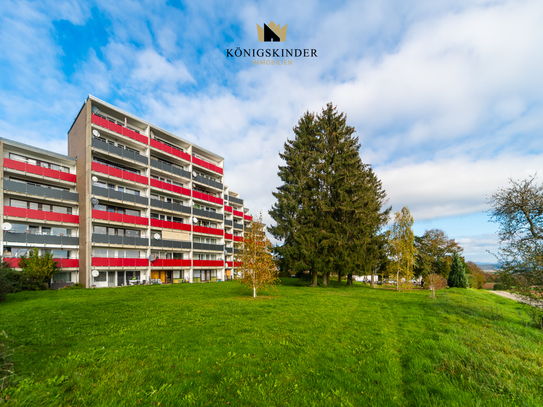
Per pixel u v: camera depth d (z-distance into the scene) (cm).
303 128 3253
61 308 1335
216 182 4722
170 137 4041
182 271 3988
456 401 431
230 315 1171
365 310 1404
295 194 3103
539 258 1002
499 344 743
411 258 3078
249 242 2011
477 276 5284
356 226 2925
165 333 856
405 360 652
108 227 3102
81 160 3012
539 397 435
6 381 475
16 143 2627
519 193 1110
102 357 628
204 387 493
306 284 3347
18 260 2447
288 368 588
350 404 436
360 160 3328
